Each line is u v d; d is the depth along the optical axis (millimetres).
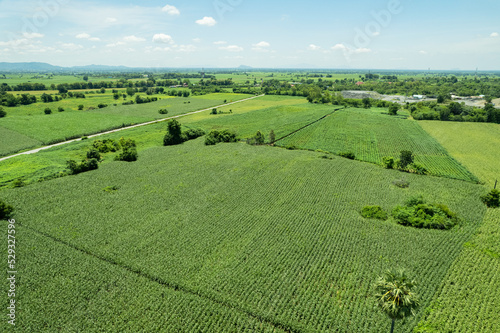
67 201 59688
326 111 162125
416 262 41875
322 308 34312
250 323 32625
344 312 33812
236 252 44625
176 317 33219
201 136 117875
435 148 96688
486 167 80188
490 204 58594
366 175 74500
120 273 40094
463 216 54344
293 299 36094
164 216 54531
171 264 41812
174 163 83062
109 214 54938
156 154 92000
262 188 66438
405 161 77312
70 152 94062
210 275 39750
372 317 33000
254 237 48188
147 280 38906
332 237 48250
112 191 64438
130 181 70062
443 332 31375
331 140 107812
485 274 39469
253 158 87438
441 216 52000
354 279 38812
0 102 173500
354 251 44688
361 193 64375
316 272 40188
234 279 38906
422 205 54156
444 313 33812
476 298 35781
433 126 129000
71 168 75562
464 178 72812
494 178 72938
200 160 85625
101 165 81500
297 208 57719
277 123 135625
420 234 49062
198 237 48156
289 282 38469
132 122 141250
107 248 45250
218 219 53562
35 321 32469
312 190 65500
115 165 81375
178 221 52969
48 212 55156
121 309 34219
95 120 143750
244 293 36781
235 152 94062
